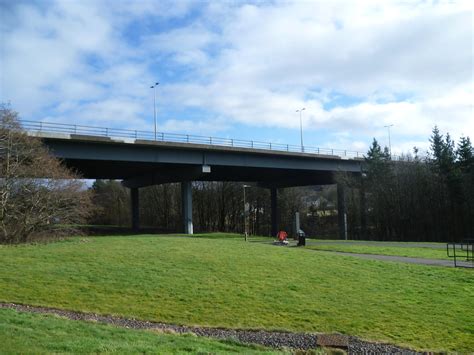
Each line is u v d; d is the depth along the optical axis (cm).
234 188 9362
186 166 5700
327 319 1441
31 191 3083
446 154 7075
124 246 2723
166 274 1902
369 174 7494
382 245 4000
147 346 959
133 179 7119
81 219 3494
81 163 5084
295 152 6269
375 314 1507
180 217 9225
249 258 2381
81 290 1622
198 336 1219
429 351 1205
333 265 2305
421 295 1759
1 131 3053
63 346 880
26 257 2183
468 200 6562
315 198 10500
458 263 2547
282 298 1639
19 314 1209
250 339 1242
